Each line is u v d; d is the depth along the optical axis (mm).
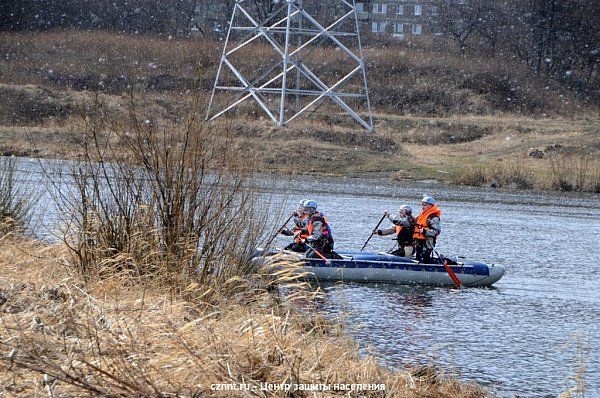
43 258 17781
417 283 29750
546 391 17219
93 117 19344
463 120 91750
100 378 9844
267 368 11508
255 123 74125
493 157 77500
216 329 12797
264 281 18188
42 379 9797
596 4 122875
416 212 48312
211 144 19125
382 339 20562
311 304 19078
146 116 19984
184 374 10484
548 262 34875
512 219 49094
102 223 18172
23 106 79875
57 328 11562
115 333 11156
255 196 19234
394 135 83188
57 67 97000
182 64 97688
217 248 18422
